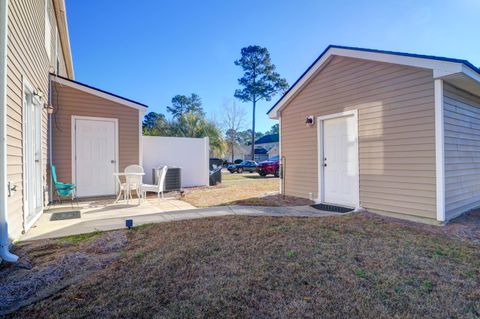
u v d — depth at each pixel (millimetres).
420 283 2588
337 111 6578
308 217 5297
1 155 3186
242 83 32281
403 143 5281
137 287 2500
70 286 2537
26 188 4488
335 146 6707
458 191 5359
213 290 2443
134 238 3959
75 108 7422
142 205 6621
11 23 3643
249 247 3520
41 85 5961
